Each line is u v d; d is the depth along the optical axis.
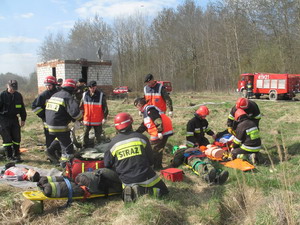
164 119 6.30
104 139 7.95
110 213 4.32
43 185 4.34
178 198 4.75
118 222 3.88
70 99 6.15
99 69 25.19
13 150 7.20
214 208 4.45
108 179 4.72
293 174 5.62
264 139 8.77
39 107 7.04
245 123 6.50
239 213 4.54
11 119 6.93
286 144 8.07
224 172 5.31
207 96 30.23
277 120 12.32
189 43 46.78
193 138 6.82
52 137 7.24
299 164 6.11
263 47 34.44
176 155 6.43
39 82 25.91
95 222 4.07
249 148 6.47
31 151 7.80
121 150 4.45
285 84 22.81
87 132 7.56
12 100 6.86
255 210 4.32
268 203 4.22
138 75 46.22
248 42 36.91
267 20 33.78
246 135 6.53
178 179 5.53
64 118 6.20
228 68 39.03
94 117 7.52
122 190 4.82
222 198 4.77
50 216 4.19
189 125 6.82
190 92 40.00
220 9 36.28
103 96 7.59
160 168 6.37
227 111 15.50
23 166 6.41
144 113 6.24
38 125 12.01
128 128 4.58
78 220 4.12
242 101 6.90
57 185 4.30
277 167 6.12
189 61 47.19
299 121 11.86
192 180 5.60
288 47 32.44
